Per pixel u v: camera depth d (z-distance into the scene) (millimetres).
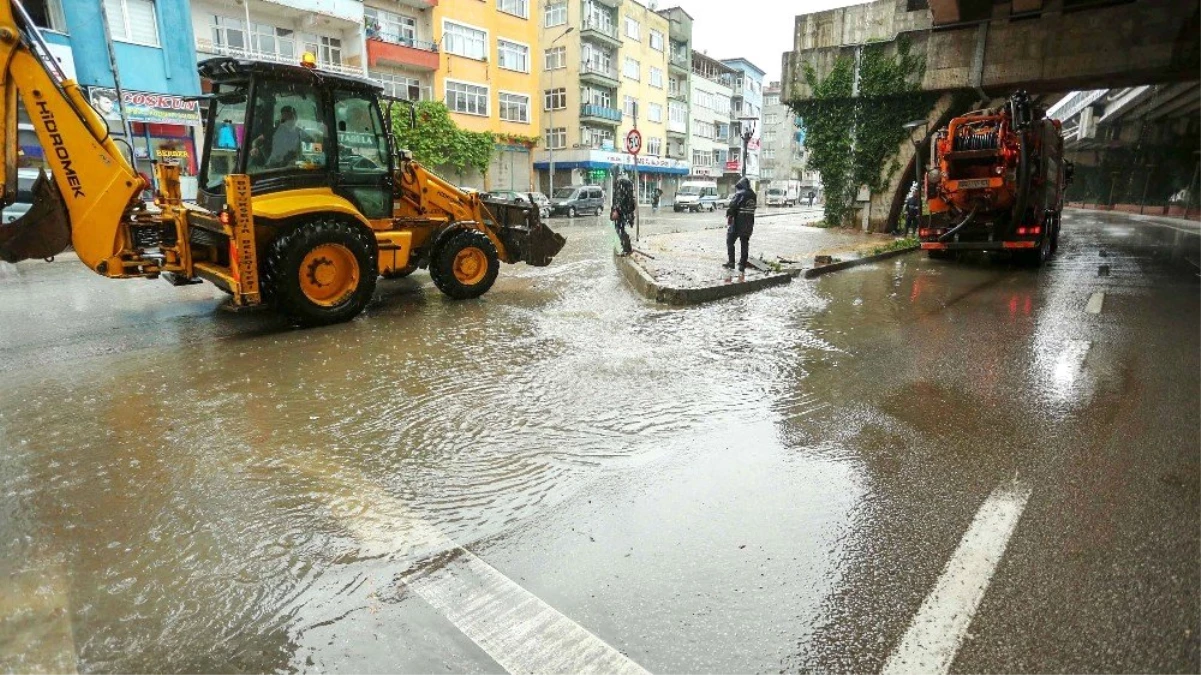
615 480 3246
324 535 2701
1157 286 10062
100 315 7047
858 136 21141
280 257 6184
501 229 9102
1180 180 41594
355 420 4016
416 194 8250
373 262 6941
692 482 3234
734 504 3010
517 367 5246
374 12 30438
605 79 45625
